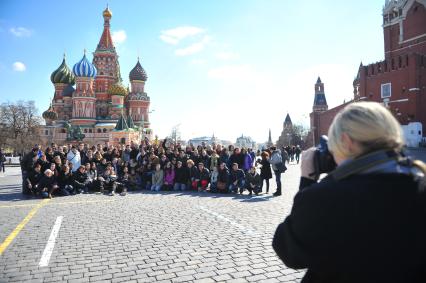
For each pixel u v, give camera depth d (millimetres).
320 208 1568
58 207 12094
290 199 13414
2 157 33281
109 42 98250
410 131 48250
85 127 89000
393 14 58500
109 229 8586
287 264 1782
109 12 98312
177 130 97562
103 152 20500
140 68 98812
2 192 16891
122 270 5762
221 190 15844
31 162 15633
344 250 1518
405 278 1484
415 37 54375
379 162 1601
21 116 72500
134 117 97000
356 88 95250
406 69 49781
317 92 110625
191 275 5484
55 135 92312
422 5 53375
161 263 6055
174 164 17297
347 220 1507
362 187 1537
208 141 154125
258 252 6562
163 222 9312
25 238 7859
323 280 1724
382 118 1661
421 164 1658
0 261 6316
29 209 11789
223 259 6199
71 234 8148
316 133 69062
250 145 175750
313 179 2248
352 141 1706
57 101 98062
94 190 16516
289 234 1687
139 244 7227
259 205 12000
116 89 93000
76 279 5426
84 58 90500
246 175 15438
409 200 1501
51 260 6324
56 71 99000
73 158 17672
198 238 7613
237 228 8484
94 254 6621
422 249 1480
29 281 5387
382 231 1473
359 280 1536
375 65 54531
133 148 19672
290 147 43969
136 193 16016
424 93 49031
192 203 12656
